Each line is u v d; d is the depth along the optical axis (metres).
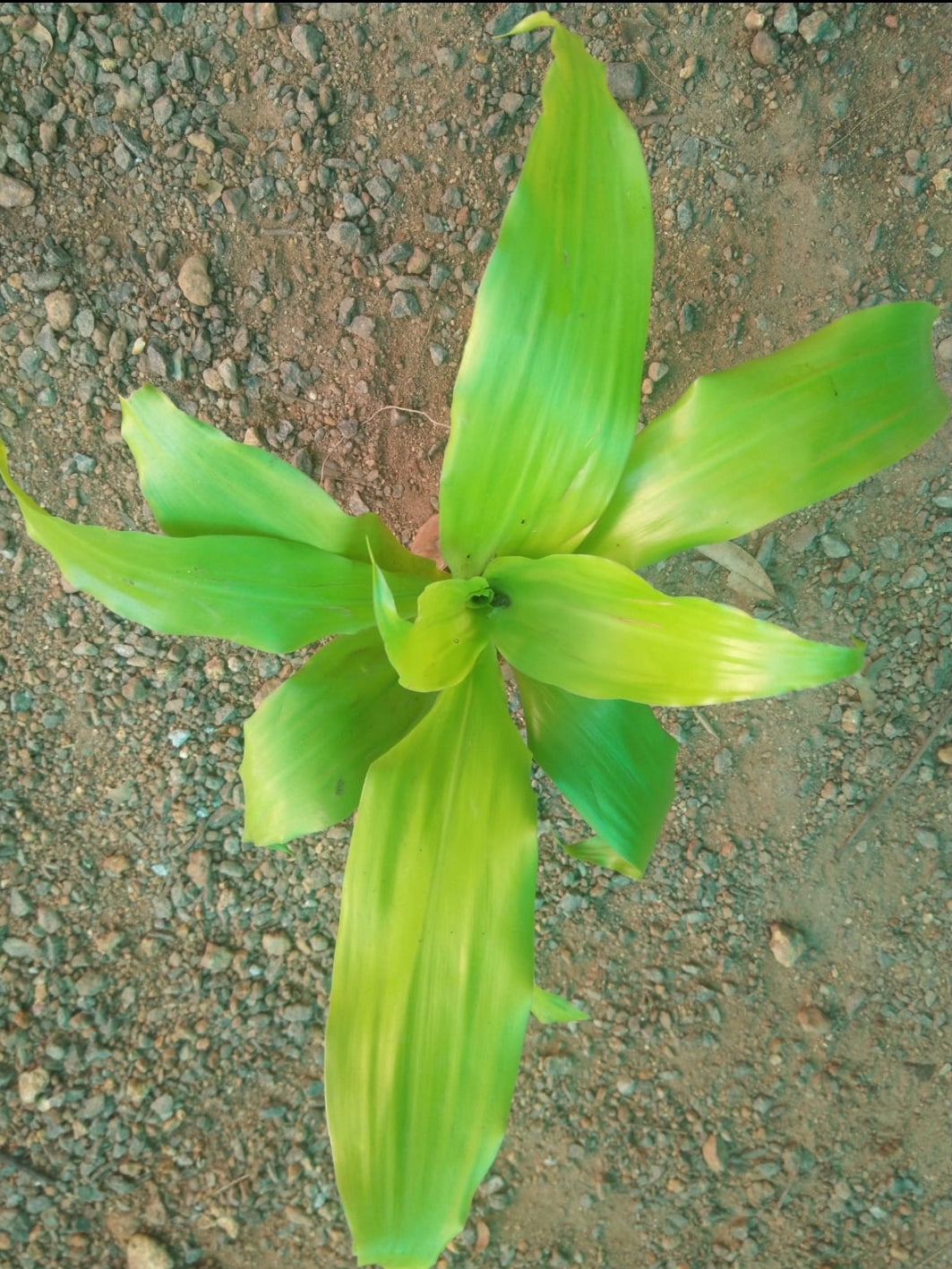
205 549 0.44
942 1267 0.69
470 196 0.62
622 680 0.41
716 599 0.66
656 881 0.69
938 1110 0.69
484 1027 0.41
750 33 0.60
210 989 0.68
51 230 0.61
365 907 0.41
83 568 0.41
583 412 0.42
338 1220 0.69
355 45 0.61
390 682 0.48
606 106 0.39
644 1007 0.69
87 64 0.60
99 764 0.67
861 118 0.61
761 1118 0.69
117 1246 0.68
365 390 0.64
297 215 0.62
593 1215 0.70
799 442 0.43
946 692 0.66
